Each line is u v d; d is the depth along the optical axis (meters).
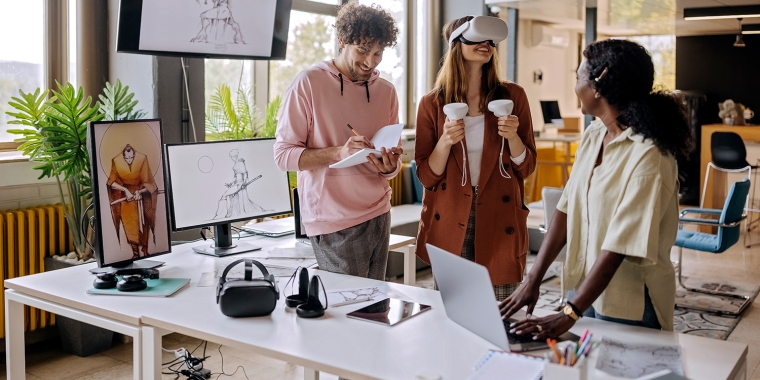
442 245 2.58
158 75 4.18
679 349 1.69
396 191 6.50
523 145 2.55
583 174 1.90
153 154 2.72
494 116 2.55
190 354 3.57
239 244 3.07
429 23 7.28
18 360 2.41
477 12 7.24
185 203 2.84
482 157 2.54
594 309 1.99
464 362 1.64
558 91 10.25
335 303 2.13
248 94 5.11
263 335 1.84
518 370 1.54
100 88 4.32
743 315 4.64
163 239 2.75
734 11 7.57
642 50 1.73
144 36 3.54
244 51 4.02
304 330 1.89
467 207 2.54
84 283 2.38
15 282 2.39
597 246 1.81
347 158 2.31
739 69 10.02
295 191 3.21
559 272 5.49
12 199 3.77
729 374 1.57
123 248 2.58
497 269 2.55
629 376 1.54
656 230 1.68
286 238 3.28
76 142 3.60
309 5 5.80
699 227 7.85
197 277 2.48
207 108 4.73
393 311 2.03
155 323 1.99
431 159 2.53
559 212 2.00
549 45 9.52
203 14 3.73
